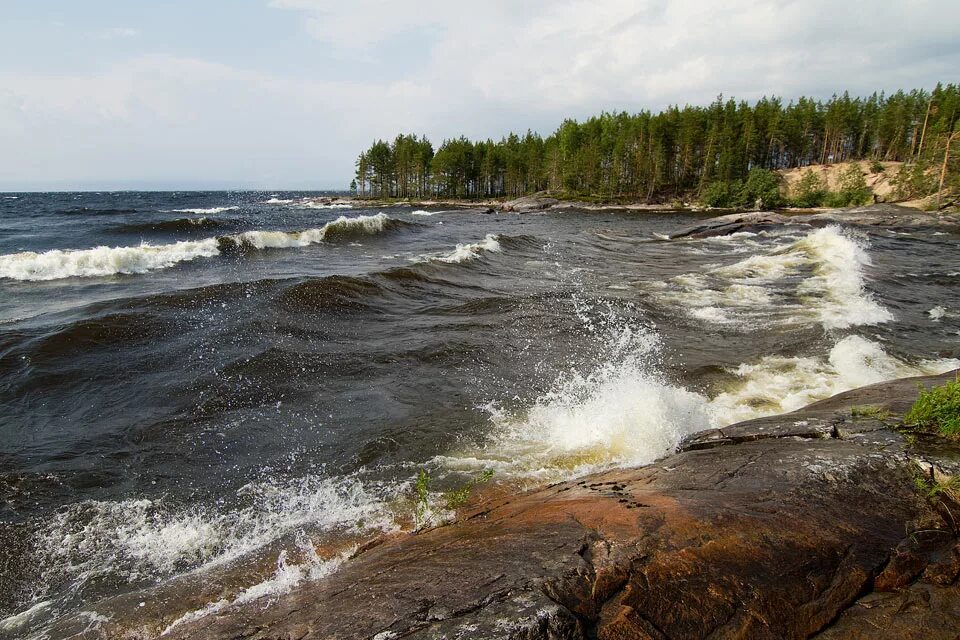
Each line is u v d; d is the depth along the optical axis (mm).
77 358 7234
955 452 3551
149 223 23641
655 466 4234
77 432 5633
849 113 70500
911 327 9914
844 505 3098
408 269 13039
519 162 83750
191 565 3809
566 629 2092
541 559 2594
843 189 55875
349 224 21969
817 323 9930
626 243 24375
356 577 2986
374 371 7512
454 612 2246
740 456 3975
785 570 2512
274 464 5199
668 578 2406
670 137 70500
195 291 10008
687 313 10844
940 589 2488
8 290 10906
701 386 7125
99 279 12289
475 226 35219
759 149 70812
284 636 2383
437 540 3367
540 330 9516
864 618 2340
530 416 6238
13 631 3205
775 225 30266
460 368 7746
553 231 30234
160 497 4633
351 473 5031
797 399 6578
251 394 6633
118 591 3559
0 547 3932
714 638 2158
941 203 45344
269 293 10219
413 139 94750
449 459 5234
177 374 6992
